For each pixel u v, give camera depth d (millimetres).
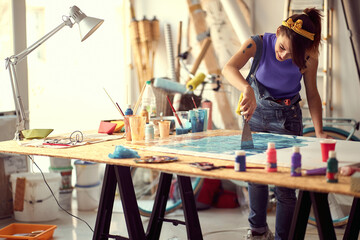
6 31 4105
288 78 2762
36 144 2574
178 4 4809
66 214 4133
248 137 2293
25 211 3928
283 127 2855
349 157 2076
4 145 2604
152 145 2441
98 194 4293
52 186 3955
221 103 4594
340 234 3498
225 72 2617
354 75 4156
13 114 4199
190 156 2178
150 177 4629
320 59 4270
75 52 5555
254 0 4473
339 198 3744
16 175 4016
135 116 2654
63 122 5738
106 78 5363
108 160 2109
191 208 2656
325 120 4188
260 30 4480
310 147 2299
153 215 2873
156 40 4895
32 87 5773
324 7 4141
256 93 2859
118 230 3695
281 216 2623
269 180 1691
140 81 4961
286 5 4254
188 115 2916
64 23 2936
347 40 4148
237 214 4066
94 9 5309
